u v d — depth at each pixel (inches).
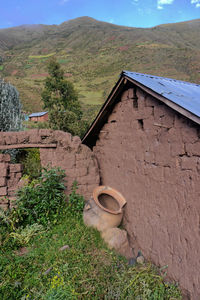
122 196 192.5
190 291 114.1
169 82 172.1
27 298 106.5
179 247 123.3
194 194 113.3
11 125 337.1
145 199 157.8
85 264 136.6
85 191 223.6
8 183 197.2
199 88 175.6
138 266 145.7
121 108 190.5
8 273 123.0
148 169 153.5
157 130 142.2
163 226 137.4
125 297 115.6
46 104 738.2
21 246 153.9
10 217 170.6
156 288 121.7
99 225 176.1
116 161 204.7
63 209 197.8
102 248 157.8
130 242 175.5
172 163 129.1
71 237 164.2
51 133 210.7
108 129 220.2
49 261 135.7
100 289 118.9
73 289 113.3
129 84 177.0
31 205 186.7
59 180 206.4
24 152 349.4
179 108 110.4
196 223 112.0
